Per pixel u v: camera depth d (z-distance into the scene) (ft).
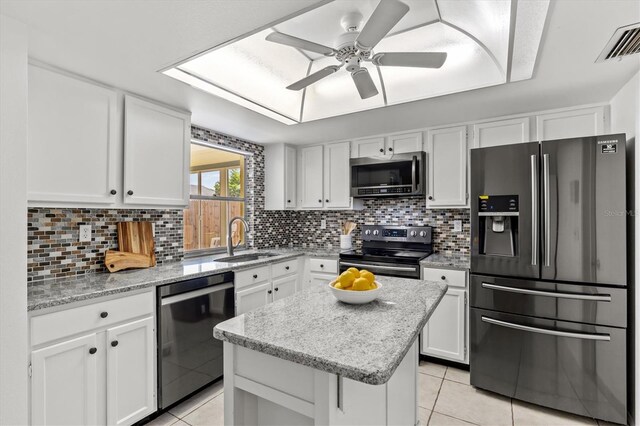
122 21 4.49
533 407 6.98
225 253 10.94
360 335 3.48
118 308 5.77
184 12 4.32
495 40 5.70
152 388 6.31
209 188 10.98
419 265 9.11
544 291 6.79
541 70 6.08
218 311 7.80
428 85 7.40
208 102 7.68
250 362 3.72
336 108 8.72
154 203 7.45
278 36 4.75
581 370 6.48
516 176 7.11
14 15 4.29
